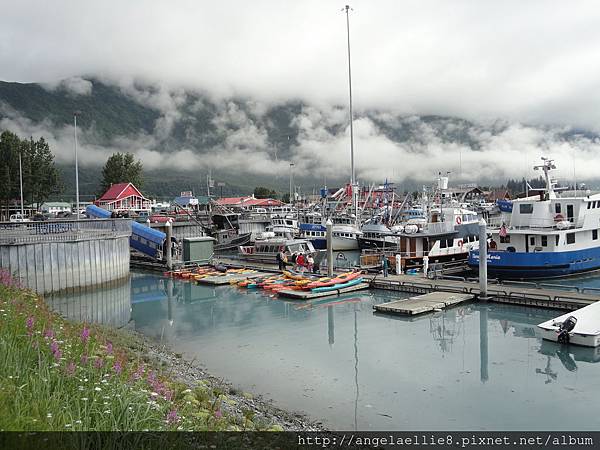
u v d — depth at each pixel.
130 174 138.88
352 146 64.75
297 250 50.81
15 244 32.59
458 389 16.36
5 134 93.19
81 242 36.22
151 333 25.16
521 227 37.91
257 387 16.80
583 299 26.06
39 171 94.56
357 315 27.73
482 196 138.88
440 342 21.95
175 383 14.46
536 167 39.19
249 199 148.75
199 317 28.80
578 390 16.02
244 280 39.56
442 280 34.50
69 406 8.79
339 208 89.81
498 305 28.89
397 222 75.44
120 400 9.38
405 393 16.09
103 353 14.19
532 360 19.16
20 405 7.99
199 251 50.25
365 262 42.62
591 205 37.03
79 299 35.00
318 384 17.06
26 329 12.89
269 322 26.83
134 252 55.94
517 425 13.59
